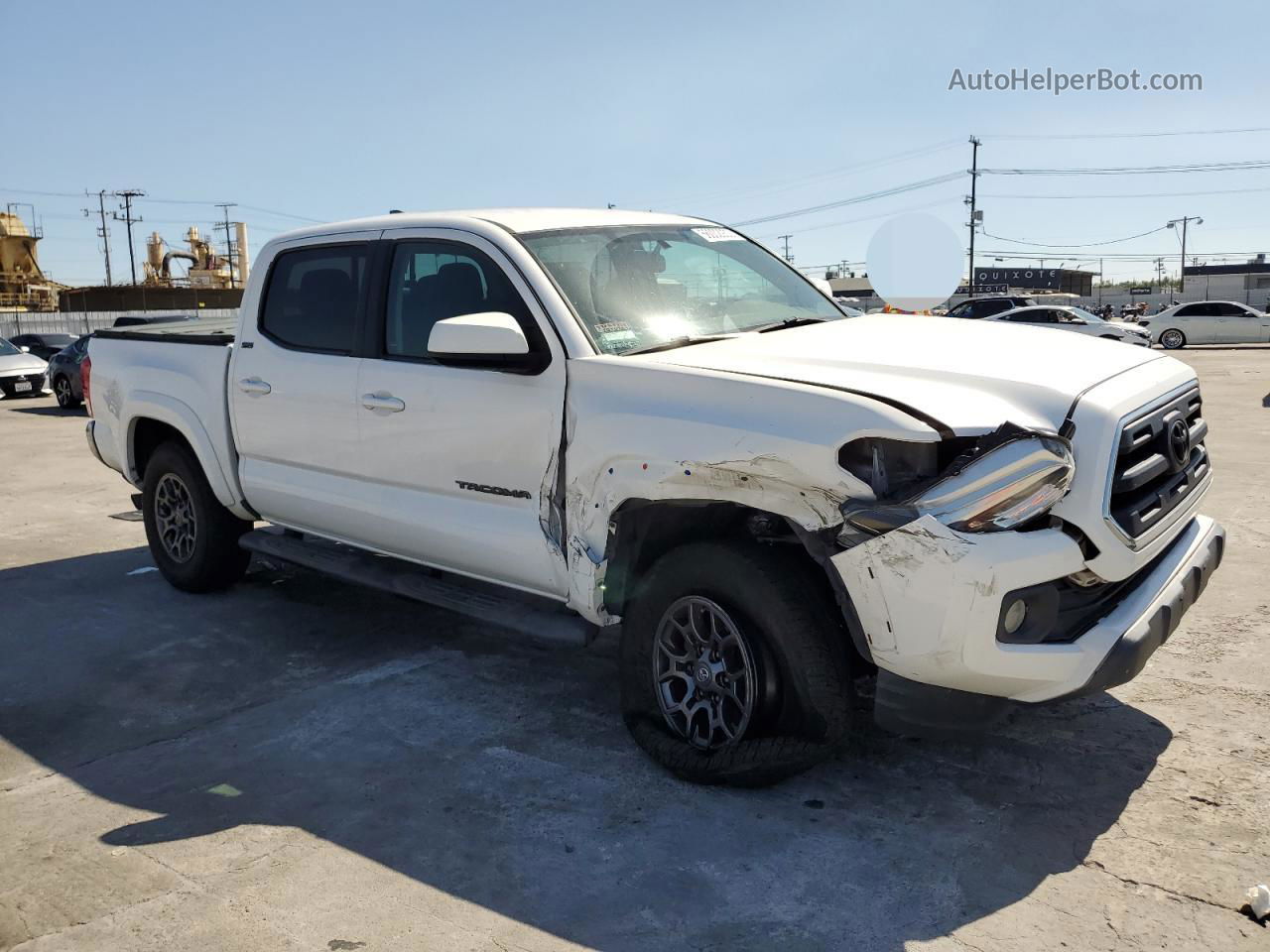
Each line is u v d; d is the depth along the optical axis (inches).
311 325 192.7
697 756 141.4
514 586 164.9
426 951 108.7
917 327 162.4
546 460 152.3
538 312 153.5
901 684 125.8
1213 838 125.0
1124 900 113.3
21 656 203.8
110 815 140.6
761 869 121.5
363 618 222.7
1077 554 120.5
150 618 225.6
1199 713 159.8
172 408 223.3
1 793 148.2
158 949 110.7
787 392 126.9
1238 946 105.0
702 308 170.7
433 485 170.2
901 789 139.2
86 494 375.9
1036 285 2738.7
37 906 119.4
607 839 129.5
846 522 121.5
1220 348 1252.5
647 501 142.3
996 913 111.7
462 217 170.6
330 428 185.9
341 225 190.9
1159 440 135.4
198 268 2674.7
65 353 728.3
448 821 135.6
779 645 131.3
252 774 151.3
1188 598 136.9
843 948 106.9
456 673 189.0
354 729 165.9
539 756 153.7
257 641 209.6
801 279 196.2
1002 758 147.3
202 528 230.1
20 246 2354.8
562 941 109.7
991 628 116.2
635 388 141.0
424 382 167.8
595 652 200.1
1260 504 298.0
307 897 119.3
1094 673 122.0
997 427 118.0
